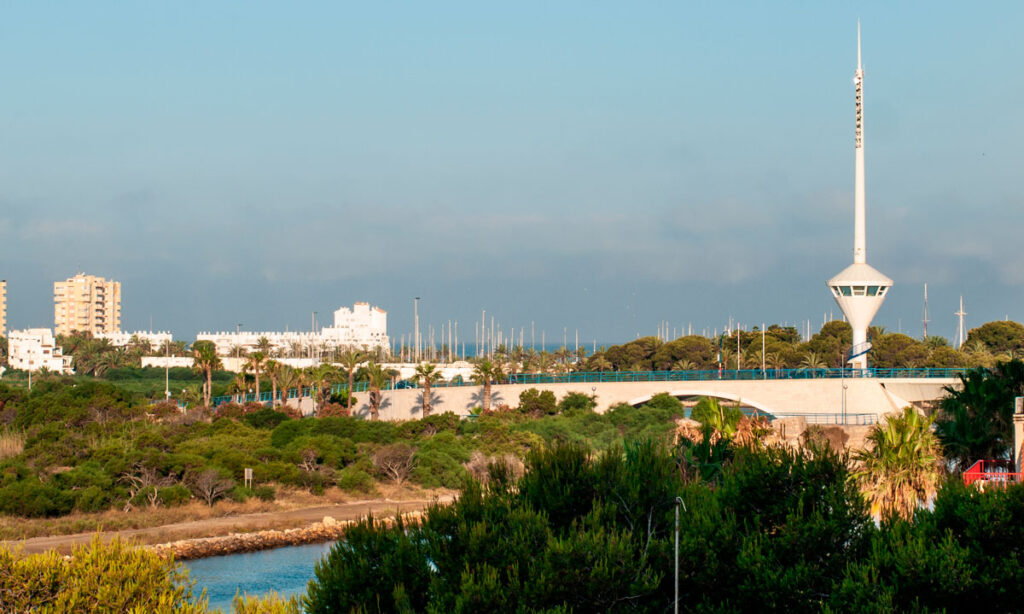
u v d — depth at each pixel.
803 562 27.72
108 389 121.00
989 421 41.41
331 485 86.31
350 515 76.44
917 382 106.75
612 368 193.00
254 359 137.38
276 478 84.19
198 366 132.88
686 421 65.94
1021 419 36.16
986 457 41.19
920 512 30.05
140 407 120.69
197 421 106.44
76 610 31.30
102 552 33.06
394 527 31.30
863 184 135.50
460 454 93.12
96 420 109.31
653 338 194.12
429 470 89.56
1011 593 25.98
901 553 26.67
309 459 88.56
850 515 29.30
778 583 27.12
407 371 199.50
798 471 30.25
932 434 40.81
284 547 68.88
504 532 29.27
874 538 28.59
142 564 33.00
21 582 31.61
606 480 31.20
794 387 110.19
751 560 27.98
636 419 104.19
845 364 157.50
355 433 100.75
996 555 26.95
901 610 26.34
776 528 29.88
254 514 77.06
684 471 38.94
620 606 27.55
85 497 73.62
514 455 90.81
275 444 97.06
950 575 25.89
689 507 30.39
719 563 28.75
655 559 28.67
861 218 135.25
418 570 29.05
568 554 27.38
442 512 30.98
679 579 28.67
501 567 28.11
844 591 26.17
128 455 80.62
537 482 31.69
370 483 85.62
